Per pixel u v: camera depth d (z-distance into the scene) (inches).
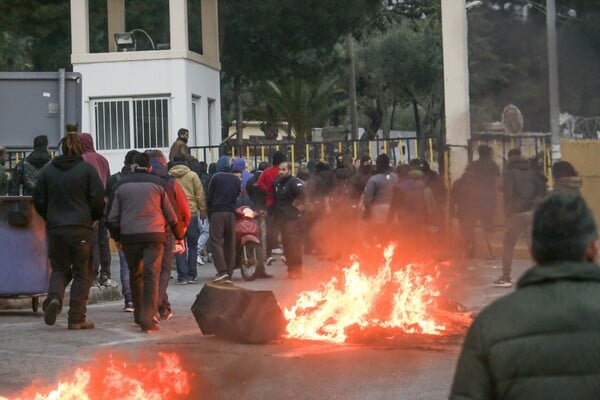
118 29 1422.2
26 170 768.3
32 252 661.3
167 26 1573.6
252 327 539.8
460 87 1198.9
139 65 1310.3
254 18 1521.9
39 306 710.5
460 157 1148.5
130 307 687.1
